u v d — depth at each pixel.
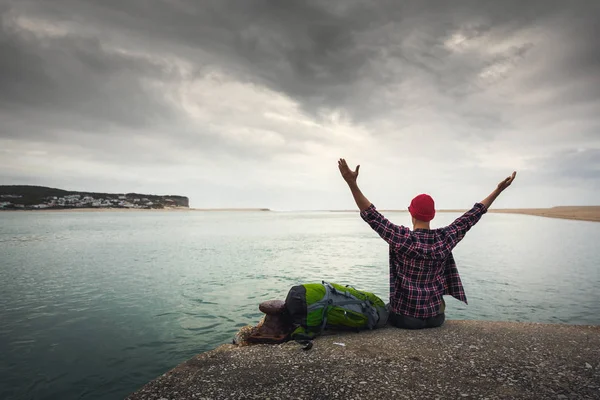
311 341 4.48
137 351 6.49
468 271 15.73
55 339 7.11
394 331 4.78
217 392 3.18
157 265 18.05
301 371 3.61
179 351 6.50
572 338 4.51
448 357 3.91
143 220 95.62
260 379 3.44
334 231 52.72
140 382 5.24
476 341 4.39
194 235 42.03
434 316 4.73
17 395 4.83
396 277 4.81
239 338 5.23
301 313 4.73
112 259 20.33
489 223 70.25
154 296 11.05
